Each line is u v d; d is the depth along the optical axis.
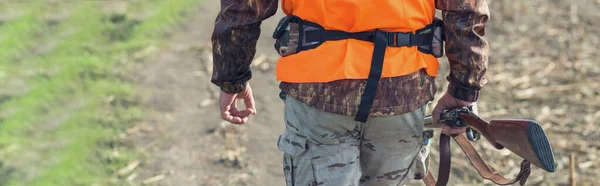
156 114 5.09
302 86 2.38
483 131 2.41
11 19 6.70
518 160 4.51
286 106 2.49
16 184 4.22
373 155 2.52
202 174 4.35
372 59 2.31
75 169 4.38
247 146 4.67
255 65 5.95
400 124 2.43
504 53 6.21
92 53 6.08
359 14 2.29
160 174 4.35
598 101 5.30
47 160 4.47
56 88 5.41
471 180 4.27
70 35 6.42
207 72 5.81
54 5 7.13
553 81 5.66
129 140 4.72
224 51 2.46
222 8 2.44
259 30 2.46
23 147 4.62
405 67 2.35
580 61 6.03
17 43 6.19
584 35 6.59
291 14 2.44
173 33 6.60
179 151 4.60
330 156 2.45
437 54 2.43
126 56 6.04
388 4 2.29
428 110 5.01
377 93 2.35
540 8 7.25
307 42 2.36
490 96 5.42
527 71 5.85
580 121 5.01
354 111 2.35
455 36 2.36
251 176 4.33
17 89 5.38
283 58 2.43
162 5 7.22
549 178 4.27
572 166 4.00
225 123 4.96
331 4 2.31
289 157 2.54
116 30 6.56
